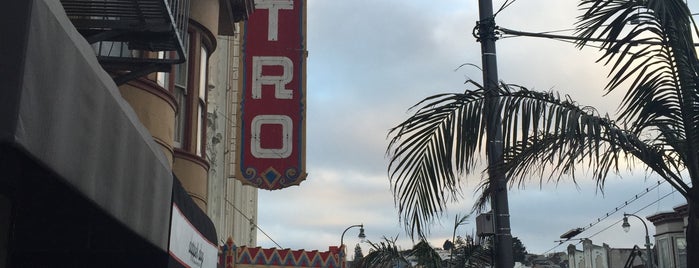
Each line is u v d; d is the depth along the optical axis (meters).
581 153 6.43
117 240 8.65
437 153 6.96
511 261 8.79
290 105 20.11
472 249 14.02
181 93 13.62
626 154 6.99
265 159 19.69
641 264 47.31
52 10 4.26
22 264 9.02
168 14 8.46
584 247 58.41
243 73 20.25
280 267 23.44
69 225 8.31
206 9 14.32
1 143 3.80
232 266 23.16
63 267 9.09
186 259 8.70
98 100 4.87
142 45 9.09
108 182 5.18
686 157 6.95
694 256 6.57
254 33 20.56
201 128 14.30
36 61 4.00
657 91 6.99
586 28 7.15
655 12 6.53
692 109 6.79
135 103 11.21
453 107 6.96
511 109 6.78
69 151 4.44
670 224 40.91
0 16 3.92
